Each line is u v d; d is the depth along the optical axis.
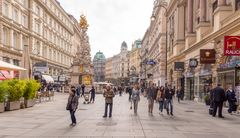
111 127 14.16
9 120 16.38
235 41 21.98
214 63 29.56
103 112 21.58
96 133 12.39
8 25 52.59
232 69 24.38
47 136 11.58
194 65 35.69
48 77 65.25
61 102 32.81
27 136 11.53
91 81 73.25
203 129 14.22
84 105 29.17
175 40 52.06
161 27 68.19
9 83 22.38
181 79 47.50
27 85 24.72
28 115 19.02
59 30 93.31
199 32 35.03
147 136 11.87
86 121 16.31
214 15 29.09
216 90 19.73
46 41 77.25
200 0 35.94
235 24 23.30
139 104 31.81
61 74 92.44
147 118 18.38
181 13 49.62
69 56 108.88
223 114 21.53
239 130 14.10
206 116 20.23
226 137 12.12
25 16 62.84
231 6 27.25
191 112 23.16
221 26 27.14
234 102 21.67
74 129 13.45
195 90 38.03
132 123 15.77
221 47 27.31
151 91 21.86
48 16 79.69
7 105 21.91
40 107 25.56
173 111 23.81
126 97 51.88
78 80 70.69
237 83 23.61
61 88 76.19
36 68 54.34
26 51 31.34
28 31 63.41
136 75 121.19
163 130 13.58
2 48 50.12
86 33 74.00
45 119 17.02
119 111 22.69
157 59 75.25
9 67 24.97
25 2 62.53
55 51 88.31
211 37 29.83
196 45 36.28
